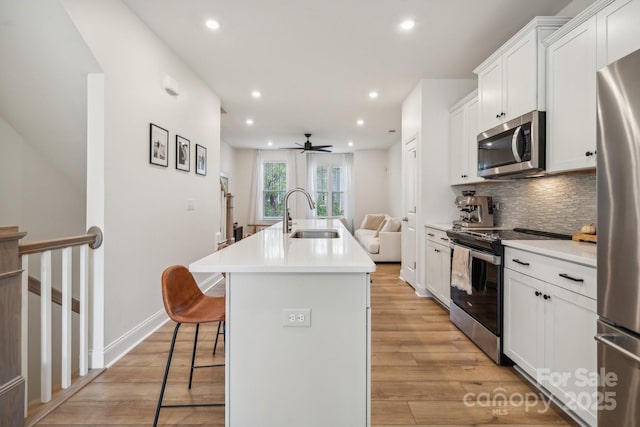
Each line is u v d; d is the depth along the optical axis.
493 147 2.73
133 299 2.57
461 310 2.83
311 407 1.42
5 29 2.02
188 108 3.52
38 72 2.25
